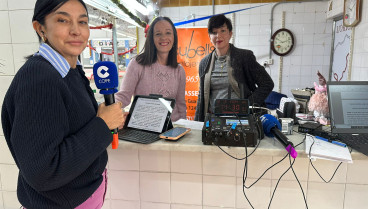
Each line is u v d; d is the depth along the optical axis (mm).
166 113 1264
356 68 3336
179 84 1830
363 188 1239
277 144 1083
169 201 1394
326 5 4168
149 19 2914
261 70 1954
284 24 4305
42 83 656
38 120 638
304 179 1268
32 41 1464
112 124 854
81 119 782
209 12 4406
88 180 840
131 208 1438
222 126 1076
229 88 1945
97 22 2383
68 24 748
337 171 1239
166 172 1363
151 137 1178
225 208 1351
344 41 3826
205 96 2080
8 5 1440
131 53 4453
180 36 3691
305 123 1300
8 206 1649
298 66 4414
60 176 676
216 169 1315
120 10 2131
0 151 1571
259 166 1283
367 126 1181
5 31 1469
